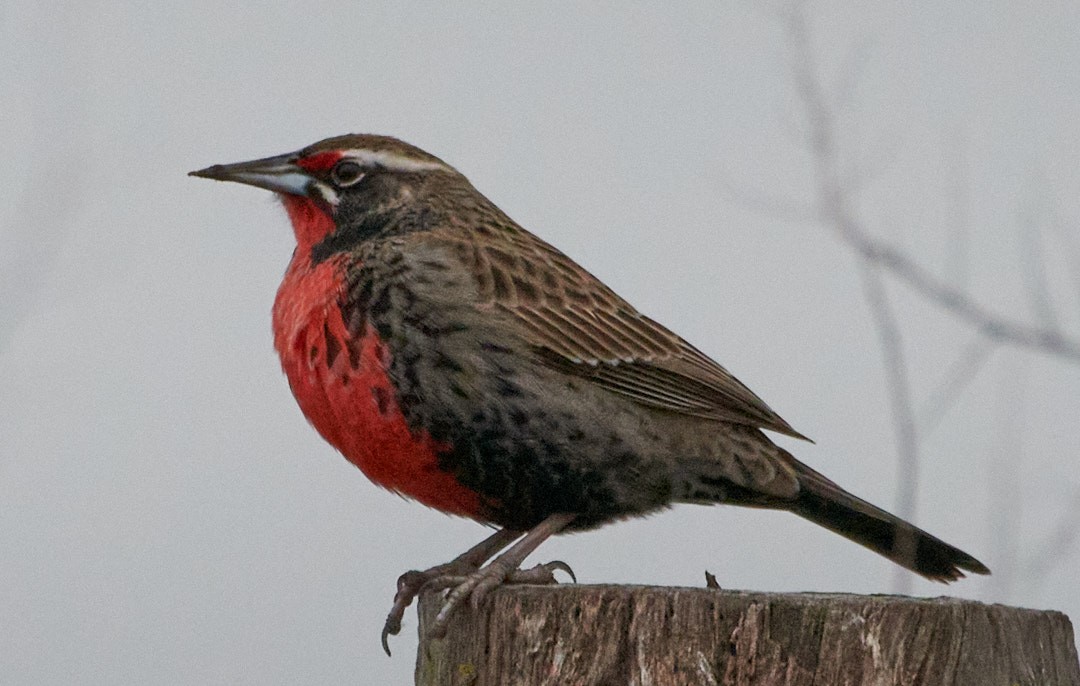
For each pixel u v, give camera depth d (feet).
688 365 36.78
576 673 27.25
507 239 38.06
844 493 37.19
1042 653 27.17
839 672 26.12
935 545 36.68
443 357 34.86
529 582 33.73
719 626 26.63
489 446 35.17
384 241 36.19
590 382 36.04
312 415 36.01
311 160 37.99
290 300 35.96
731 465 36.76
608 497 36.04
